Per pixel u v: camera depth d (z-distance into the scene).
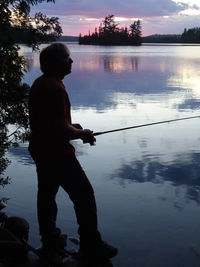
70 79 30.27
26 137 5.35
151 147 9.90
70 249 4.43
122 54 80.94
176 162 8.60
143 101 18.61
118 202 6.21
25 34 5.29
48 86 3.65
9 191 6.61
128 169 8.05
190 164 8.38
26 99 5.18
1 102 5.17
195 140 10.61
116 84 26.67
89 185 3.85
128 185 7.07
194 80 29.72
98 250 3.96
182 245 4.80
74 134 3.69
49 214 3.95
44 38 5.36
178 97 20.12
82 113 15.23
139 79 30.41
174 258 4.49
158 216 5.66
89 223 3.86
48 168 3.78
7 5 5.16
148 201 6.27
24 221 4.73
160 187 6.96
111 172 7.86
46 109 3.65
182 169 8.06
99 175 7.66
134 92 22.33
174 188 6.89
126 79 30.34
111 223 5.40
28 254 4.21
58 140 3.69
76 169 3.80
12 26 5.25
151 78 31.25
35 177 7.35
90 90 23.16
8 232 4.18
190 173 7.76
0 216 5.14
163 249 4.70
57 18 5.42
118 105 17.27
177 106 17.20
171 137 11.00
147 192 6.70
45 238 3.99
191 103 18.08
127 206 6.05
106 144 10.17
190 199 6.36
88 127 12.64
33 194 6.48
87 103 17.81
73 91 22.59
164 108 16.62
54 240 4.02
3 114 5.33
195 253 4.60
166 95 20.92
